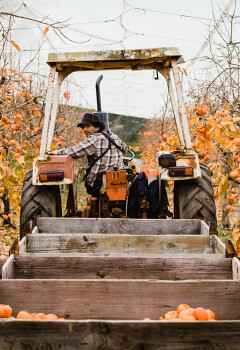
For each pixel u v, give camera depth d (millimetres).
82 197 14039
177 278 2330
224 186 4043
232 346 1471
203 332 1477
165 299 1994
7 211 7551
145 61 4020
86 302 1990
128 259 2324
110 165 4164
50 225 3336
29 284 1996
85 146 4000
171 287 1998
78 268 2324
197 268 2330
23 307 1992
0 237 6785
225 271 2332
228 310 2008
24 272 2336
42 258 2336
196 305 2008
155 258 2330
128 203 3992
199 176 3650
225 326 1476
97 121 4301
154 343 1479
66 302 1992
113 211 3852
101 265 2322
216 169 4570
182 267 2330
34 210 3754
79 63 4008
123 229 3318
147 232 3316
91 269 2324
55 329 1486
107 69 4215
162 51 3748
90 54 3768
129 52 3754
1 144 4688
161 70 4219
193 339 1477
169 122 13180
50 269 2334
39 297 1994
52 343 1482
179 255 2447
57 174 3625
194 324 1479
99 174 4098
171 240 2844
